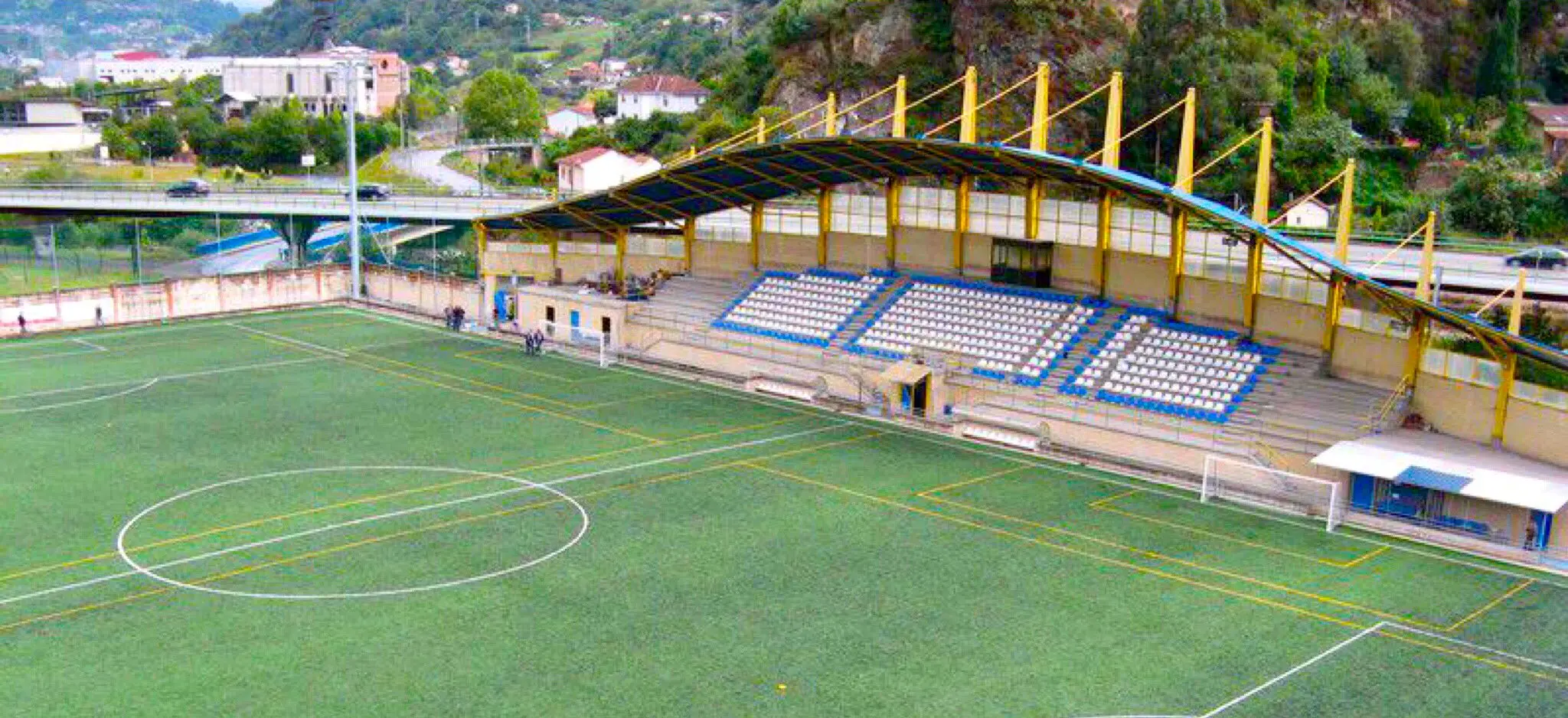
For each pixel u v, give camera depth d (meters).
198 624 39.12
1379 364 61.00
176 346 86.56
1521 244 99.44
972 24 133.75
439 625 39.38
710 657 37.31
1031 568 45.56
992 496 54.50
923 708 34.22
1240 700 35.16
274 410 68.06
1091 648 38.50
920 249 82.75
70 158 192.38
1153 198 67.19
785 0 165.88
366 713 33.38
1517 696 35.84
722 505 52.41
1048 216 76.31
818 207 87.75
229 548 46.09
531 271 96.69
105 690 34.47
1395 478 51.00
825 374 74.50
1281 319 65.38
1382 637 39.94
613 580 43.50
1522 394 54.50
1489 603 43.12
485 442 61.88
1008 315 74.88
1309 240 96.81
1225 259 70.31
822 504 52.88
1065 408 65.00
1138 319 70.81
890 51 143.50
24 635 38.09
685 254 92.81
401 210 121.00
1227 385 63.53
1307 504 52.84
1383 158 121.69
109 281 109.88
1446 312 53.38
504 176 182.62
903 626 39.94
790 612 40.91
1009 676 36.38
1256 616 41.44
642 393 73.88
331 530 48.19
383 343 88.94
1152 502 54.16
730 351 79.38
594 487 54.62
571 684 35.28
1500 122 129.75
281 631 38.69
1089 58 127.31
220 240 132.62
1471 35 143.88
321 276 105.50
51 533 47.50
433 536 47.78
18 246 112.75
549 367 81.50
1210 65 122.88
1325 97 126.06
